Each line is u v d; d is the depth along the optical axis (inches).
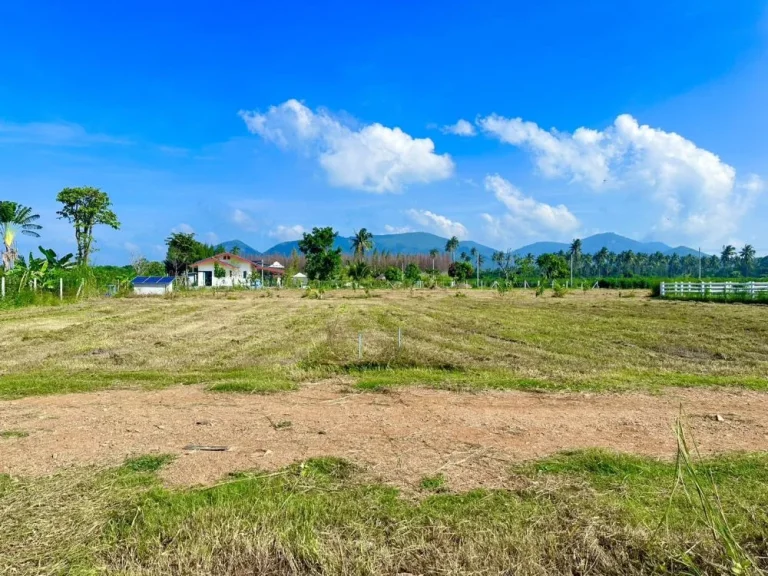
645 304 1066.7
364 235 3341.5
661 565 117.9
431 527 131.5
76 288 1218.6
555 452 185.2
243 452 186.7
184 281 1946.4
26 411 242.1
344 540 126.7
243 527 131.0
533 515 137.1
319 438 202.1
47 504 145.4
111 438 202.4
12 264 1154.0
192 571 116.9
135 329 635.5
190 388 292.5
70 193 1657.2
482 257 4527.6
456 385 291.9
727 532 119.0
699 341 510.6
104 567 116.9
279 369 353.1
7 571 114.9
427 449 189.3
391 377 313.3
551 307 991.0
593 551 122.3
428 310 917.2
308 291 1453.0
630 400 261.3
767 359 407.8
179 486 157.5
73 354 440.8
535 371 343.9
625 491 151.3
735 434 204.5
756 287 1141.7
